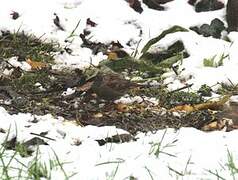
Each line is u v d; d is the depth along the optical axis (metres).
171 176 6.33
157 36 12.88
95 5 13.59
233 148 7.18
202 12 13.86
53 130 7.76
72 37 12.78
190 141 7.39
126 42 12.94
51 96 9.66
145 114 9.24
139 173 6.33
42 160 6.67
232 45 12.22
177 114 9.33
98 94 9.55
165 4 14.12
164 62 11.77
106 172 6.34
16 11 12.95
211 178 6.30
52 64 11.70
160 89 10.55
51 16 13.05
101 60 12.09
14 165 6.49
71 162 6.62
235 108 9.48
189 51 12.06
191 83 10.96
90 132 7.83
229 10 13.16
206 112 9.42
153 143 7.33
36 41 12.38
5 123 7.75
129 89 9.90
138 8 13.77
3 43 12.05
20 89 10.01
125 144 7.37
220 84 10.91
